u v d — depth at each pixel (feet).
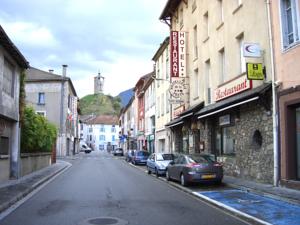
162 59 128.57
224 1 68.18
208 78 78.89
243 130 60.13
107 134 436.76
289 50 46.62
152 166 81.10
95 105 539.70
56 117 194.18
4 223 30.68
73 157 191.42
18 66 69.00
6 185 56.44
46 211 36.19
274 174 49.44
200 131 80.53
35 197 46.52
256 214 33.45
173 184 60.39
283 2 48.83
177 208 38.01
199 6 83.76
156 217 33.09
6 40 55.31
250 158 57.57
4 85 60.95
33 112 82.02
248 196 45.11
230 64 65.00
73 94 243.81
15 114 67.21
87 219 32.04
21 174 72.02
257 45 52.44
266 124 52.44
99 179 70.59
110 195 47.60
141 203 41.14
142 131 187.73
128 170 98.53
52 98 194.59
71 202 41.78
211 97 74.23
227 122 67.15
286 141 46.83
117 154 233.55
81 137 359.87
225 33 67.51
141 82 192.44
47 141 103.40
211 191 50.39
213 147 74.64
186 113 83.66
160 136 131.44
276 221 30.53
